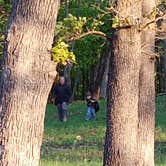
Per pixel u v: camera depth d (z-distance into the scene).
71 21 10.93
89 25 11.90
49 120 38.50
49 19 7.30
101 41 53.38
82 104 47.62
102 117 38.91
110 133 12.19
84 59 56.91
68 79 52.31
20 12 7.27
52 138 30.47
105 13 11.86
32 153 7.24
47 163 20.00
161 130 31.72
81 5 39.72
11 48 7.26
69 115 41.09
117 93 12.10
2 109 7.23
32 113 7.24
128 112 12.10
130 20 11.82
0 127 7.21
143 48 14.05
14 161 7.17
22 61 7.22
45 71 7.31
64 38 10.84
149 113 14.56
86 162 20.56
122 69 12.05
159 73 62.44
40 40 7.27
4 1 16.19
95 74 60.81
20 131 7.19
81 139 30.25
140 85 14.62
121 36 11.98
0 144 7.20
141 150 14.22
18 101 7.19
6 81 7.25
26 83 7.21
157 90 65.19
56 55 7.34
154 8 12.15
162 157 23.14
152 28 12.16
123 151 12.09
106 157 12.24
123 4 11.81
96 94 57.78
